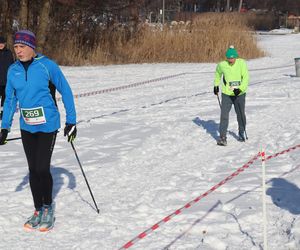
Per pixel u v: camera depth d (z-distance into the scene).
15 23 27.41
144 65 26.95
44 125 5.30
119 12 29.12
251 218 5.39
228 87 9.13
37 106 5.25
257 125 10.84
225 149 8.88
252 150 8.66
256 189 6.41
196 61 28.44
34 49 5.28
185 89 17.19
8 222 5.55
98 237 5.11
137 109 13.21
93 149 9.02
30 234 5.24
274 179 6.82
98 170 7.57
